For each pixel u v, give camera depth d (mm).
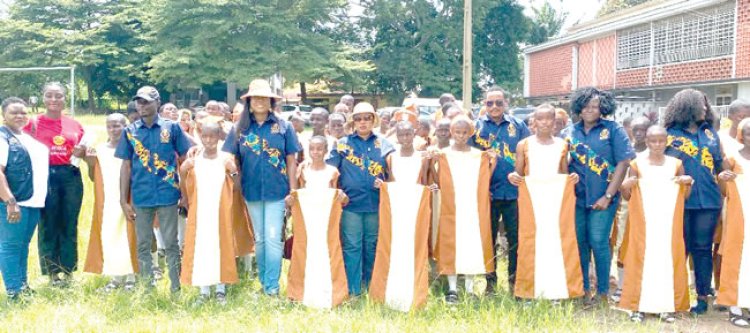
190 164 6414
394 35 43625
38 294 6590
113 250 7004
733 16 22062
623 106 28125
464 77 17094
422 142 7871
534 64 37781
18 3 43969
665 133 5988
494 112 6801
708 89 24250
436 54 43062
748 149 5930
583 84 31953
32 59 40969
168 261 6629
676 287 6020
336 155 6688
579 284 6270
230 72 35406
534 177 6281
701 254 6188
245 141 6516
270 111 6598
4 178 6266
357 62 37875
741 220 5895
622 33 28359
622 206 7312
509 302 6250
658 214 6016
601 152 6238
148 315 6008
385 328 5543
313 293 6383
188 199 6477
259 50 36062
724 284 5977
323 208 6391
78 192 7141
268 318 5852
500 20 45125
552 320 5793
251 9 35406
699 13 23594
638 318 6004
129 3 43438
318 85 47844
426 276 6320
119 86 46188
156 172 6504
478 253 6488
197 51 34781
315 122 7820
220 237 6438
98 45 40844
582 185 6336
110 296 6508
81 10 43781
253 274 7523
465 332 5477
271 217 6562
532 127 8117
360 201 6578
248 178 6559
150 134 6492
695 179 6074
